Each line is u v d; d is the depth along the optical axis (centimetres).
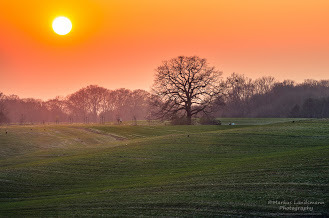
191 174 6712
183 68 19025
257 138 10881
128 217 4412
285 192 4609
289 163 6206
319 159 6116
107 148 11481
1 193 6869
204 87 19062
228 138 11225
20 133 15712
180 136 12412
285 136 10819
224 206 4419
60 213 4884
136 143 11806
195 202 4681
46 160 9975
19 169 8550
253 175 5731
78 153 10994
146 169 8162
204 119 19362
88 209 4934
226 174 6150
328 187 4559
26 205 5644
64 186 7225
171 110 19112
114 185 6706
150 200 5016
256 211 4166
